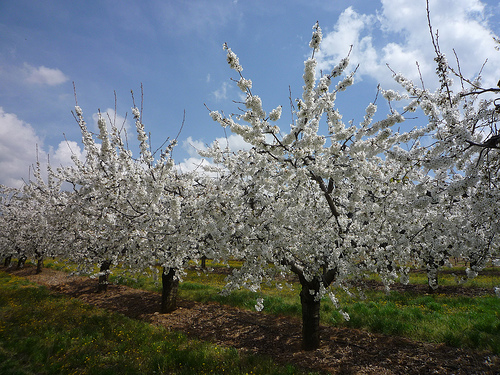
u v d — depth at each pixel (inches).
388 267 236.7
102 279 545.6
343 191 231.6
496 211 159.8
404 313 323.6
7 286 597.6
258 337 307.7
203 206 239.3
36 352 244.7
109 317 365.1
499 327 257.4
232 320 362.0
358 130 182.4
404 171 192.4
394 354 240.7
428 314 323.6
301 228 248.7
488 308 336.5
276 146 181.8
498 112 147.7
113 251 365.4
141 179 256.7
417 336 268.7
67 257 495.8
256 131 171.8
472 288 486.6
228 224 238.5
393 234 217.5
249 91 168.1
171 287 411.8
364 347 259.0
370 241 223.5
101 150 242.5
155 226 289.9
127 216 265.9
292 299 449.4
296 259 260.7
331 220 258.2
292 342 289.0
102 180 248.2
